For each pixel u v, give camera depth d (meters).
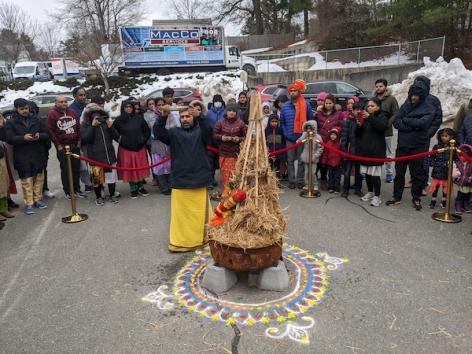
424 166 5.67
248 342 3.00
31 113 6.27
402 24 22.72
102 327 3.25
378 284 3.75
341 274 3.96
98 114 6.38
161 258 4.49
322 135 6.69
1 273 4.26
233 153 6.39
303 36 39.84
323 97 6.88
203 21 30.11
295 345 2.95
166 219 5.79
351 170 6.73
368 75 21.61
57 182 8.41
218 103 7.62
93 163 6.11
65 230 5.48
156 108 6.89
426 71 14.58
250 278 3.78
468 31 21.25
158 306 3.52
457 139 5.71
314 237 4.89
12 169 6.30
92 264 4.40
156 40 25.95
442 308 3.34
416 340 2.96
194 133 4.45
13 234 5.41
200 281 3.92
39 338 3.13
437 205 5.96
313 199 6.46
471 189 5.39
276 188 3.84
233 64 27.03
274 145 7.30
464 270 3.96
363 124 5.90
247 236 3.56
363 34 26.33
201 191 4.56
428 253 4.37
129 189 7.68
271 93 14.78
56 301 3.66
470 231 4.94
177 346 2.99
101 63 24.02
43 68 33.66
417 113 5.56
